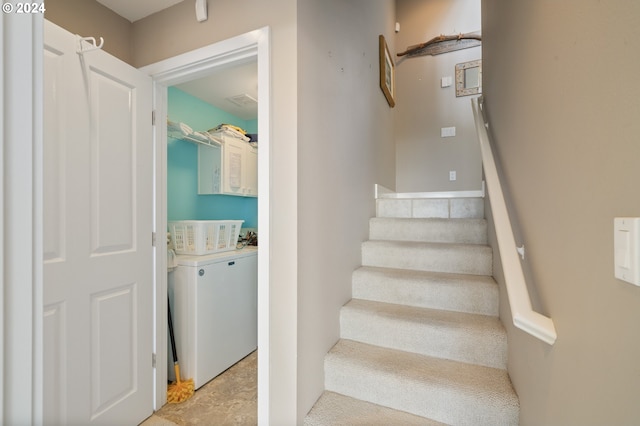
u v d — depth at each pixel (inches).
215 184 108.2
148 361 64.8
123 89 59.1
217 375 83.2
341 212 70.1
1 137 12.8
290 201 49.4
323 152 59.8
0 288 12.7
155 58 64.9
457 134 145.7
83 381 51.1
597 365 21.3
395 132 155.9
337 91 67.4
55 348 47.3
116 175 57.5
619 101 18.6
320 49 58.4
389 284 74.0
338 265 68.4
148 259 64.9
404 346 62.9
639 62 16.6
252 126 135.9
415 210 103.1
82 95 51.1
